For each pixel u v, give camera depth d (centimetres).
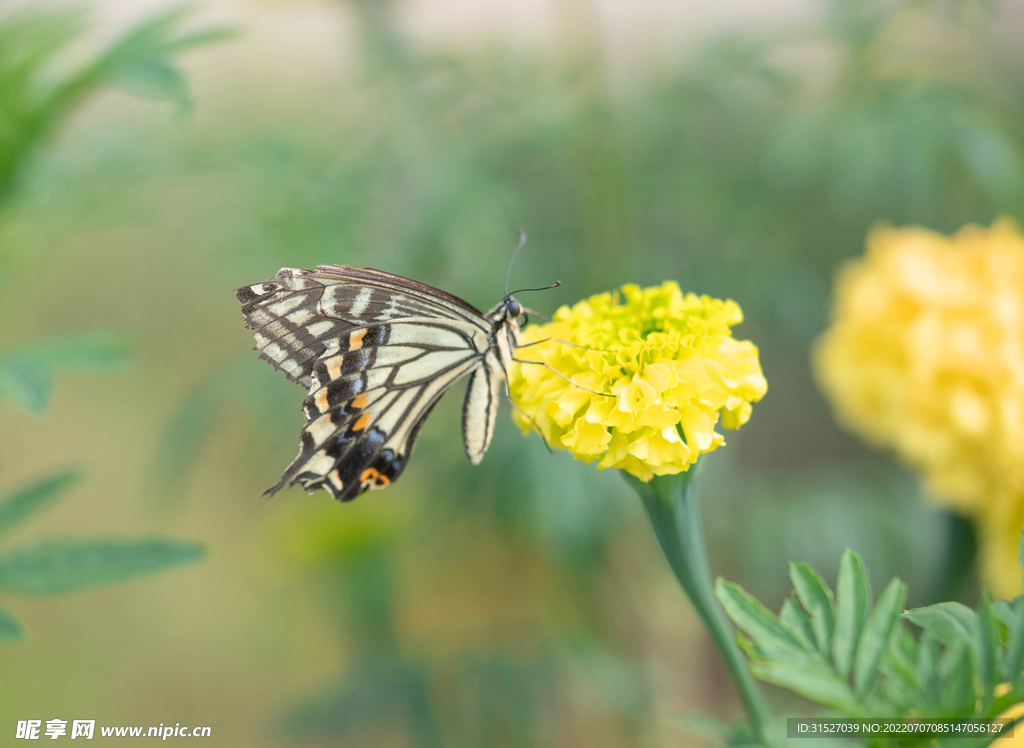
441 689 84
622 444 70
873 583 85
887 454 92
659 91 86
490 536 91
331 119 90
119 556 70
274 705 106
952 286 78
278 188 83
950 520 77
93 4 75
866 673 68
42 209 76
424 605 99
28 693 108
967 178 85
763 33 85
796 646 68
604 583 88
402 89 86
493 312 74
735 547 87
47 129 75
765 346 105
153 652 114
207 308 135
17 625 70
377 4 86
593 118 85
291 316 73
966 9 83
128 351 73
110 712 106
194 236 103
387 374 74
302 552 86
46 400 72
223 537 125
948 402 77
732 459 88
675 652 93
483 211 85
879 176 84
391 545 86
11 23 74
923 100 83
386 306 74
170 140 78
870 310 79
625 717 87
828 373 81
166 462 86
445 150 85
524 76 86
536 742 84
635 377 70
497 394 75
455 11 88
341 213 85
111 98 86
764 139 87
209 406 85
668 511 71
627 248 86
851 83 85
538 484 84
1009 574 76
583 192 86
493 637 88
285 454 95
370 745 99
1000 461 76
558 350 71
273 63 97
